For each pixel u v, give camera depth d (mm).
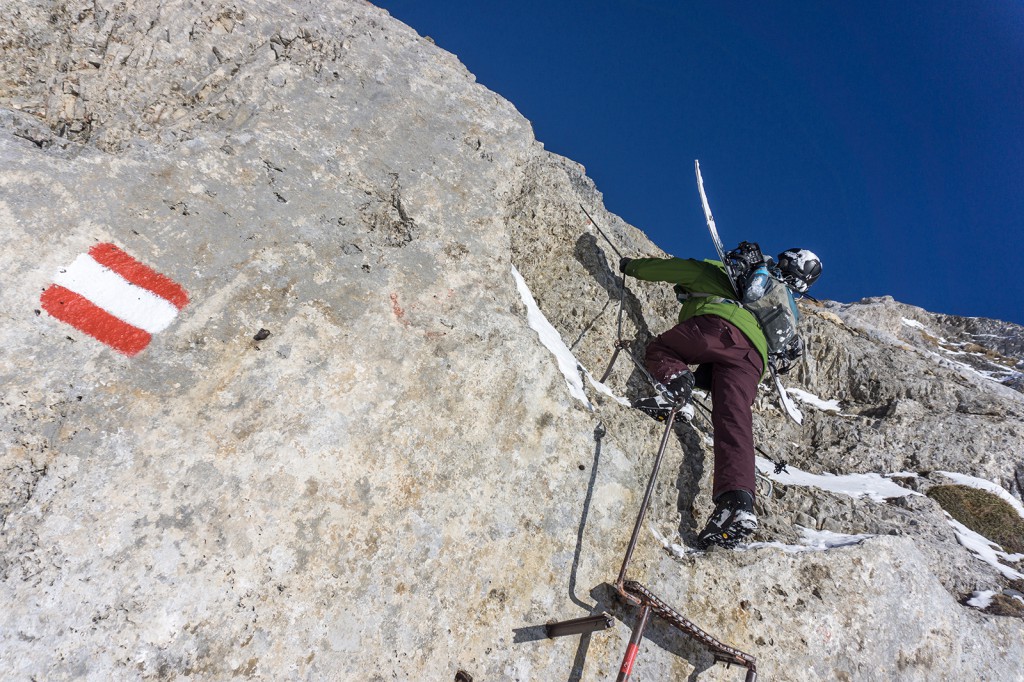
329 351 3105
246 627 2463
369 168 3785
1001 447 5766
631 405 4230
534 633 2934
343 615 2621
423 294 3506
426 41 4785
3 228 2773
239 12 3809
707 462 4203
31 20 3357
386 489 2898
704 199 4227
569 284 4840
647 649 3115
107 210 2996
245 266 3180
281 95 3752
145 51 3520
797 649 3361
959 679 3664
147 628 2338
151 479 2570
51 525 2371
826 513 4406
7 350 2588
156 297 2953
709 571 3420
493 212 3986
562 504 3236
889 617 3604
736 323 3900
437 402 3168
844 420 6027
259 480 2709
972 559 4512
